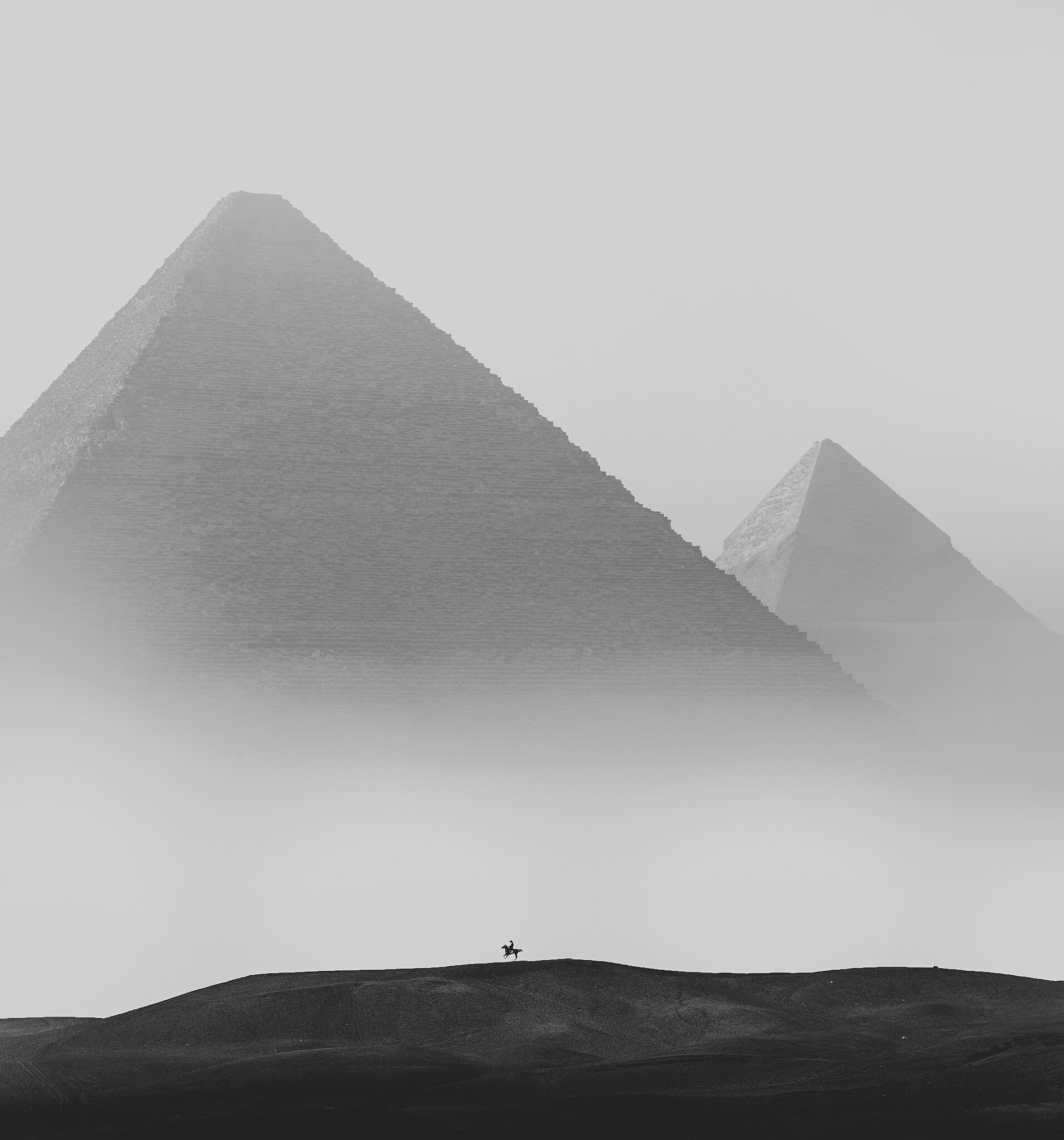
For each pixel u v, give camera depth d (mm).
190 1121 89312
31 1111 93188
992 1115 86938
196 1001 114062
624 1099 92188
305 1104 93062
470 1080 97875
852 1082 95438
